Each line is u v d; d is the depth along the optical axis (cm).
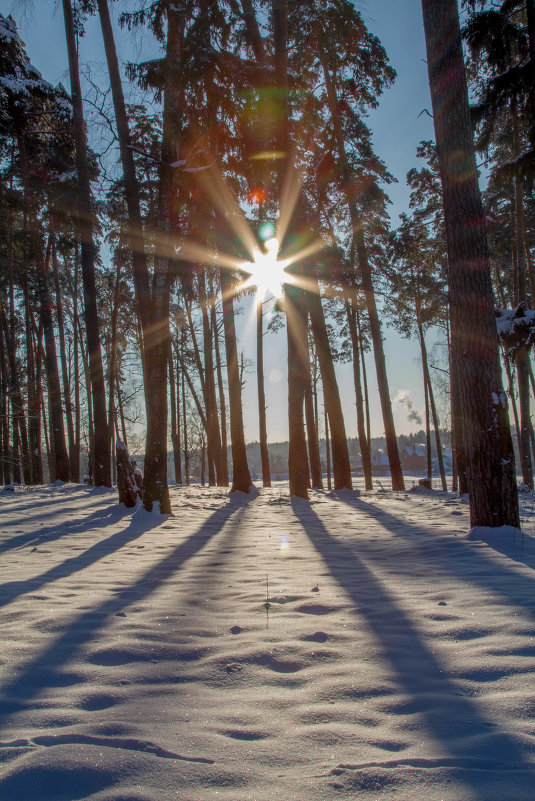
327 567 530
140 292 1213
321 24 1566
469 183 705
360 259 1967
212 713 212
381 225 2009
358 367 2311
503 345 899
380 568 519
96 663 272
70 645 298
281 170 1357
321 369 1673
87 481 2256
